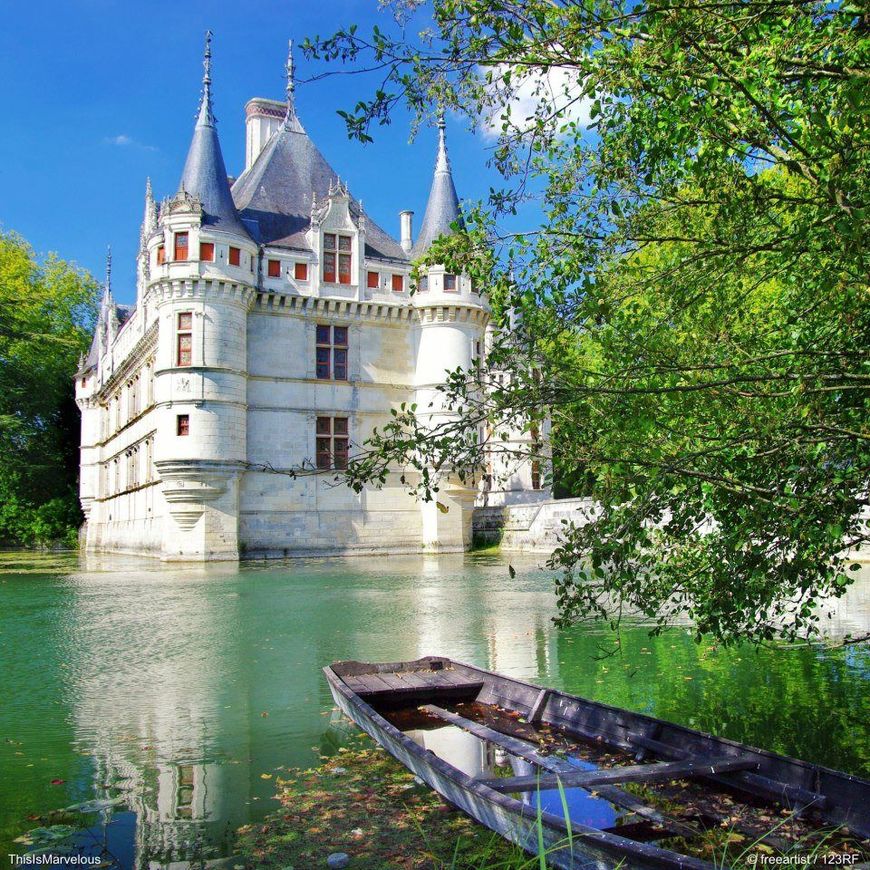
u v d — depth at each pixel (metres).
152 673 12.18
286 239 41.62
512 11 5.81
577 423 6.04
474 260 6.82
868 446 6.38
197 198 37.47
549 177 7.11
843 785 5.76
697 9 5.25
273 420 39.97
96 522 61.25
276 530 39.53
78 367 66.81
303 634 15.62
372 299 41.97
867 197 5.56
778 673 11.05
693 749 6.92
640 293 7.10
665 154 6.23
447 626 16.30
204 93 39.38
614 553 5.95
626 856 4.52
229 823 6.35
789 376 5.64
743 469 6.71
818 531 6.66
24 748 8.38
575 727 8.20
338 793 6.90
